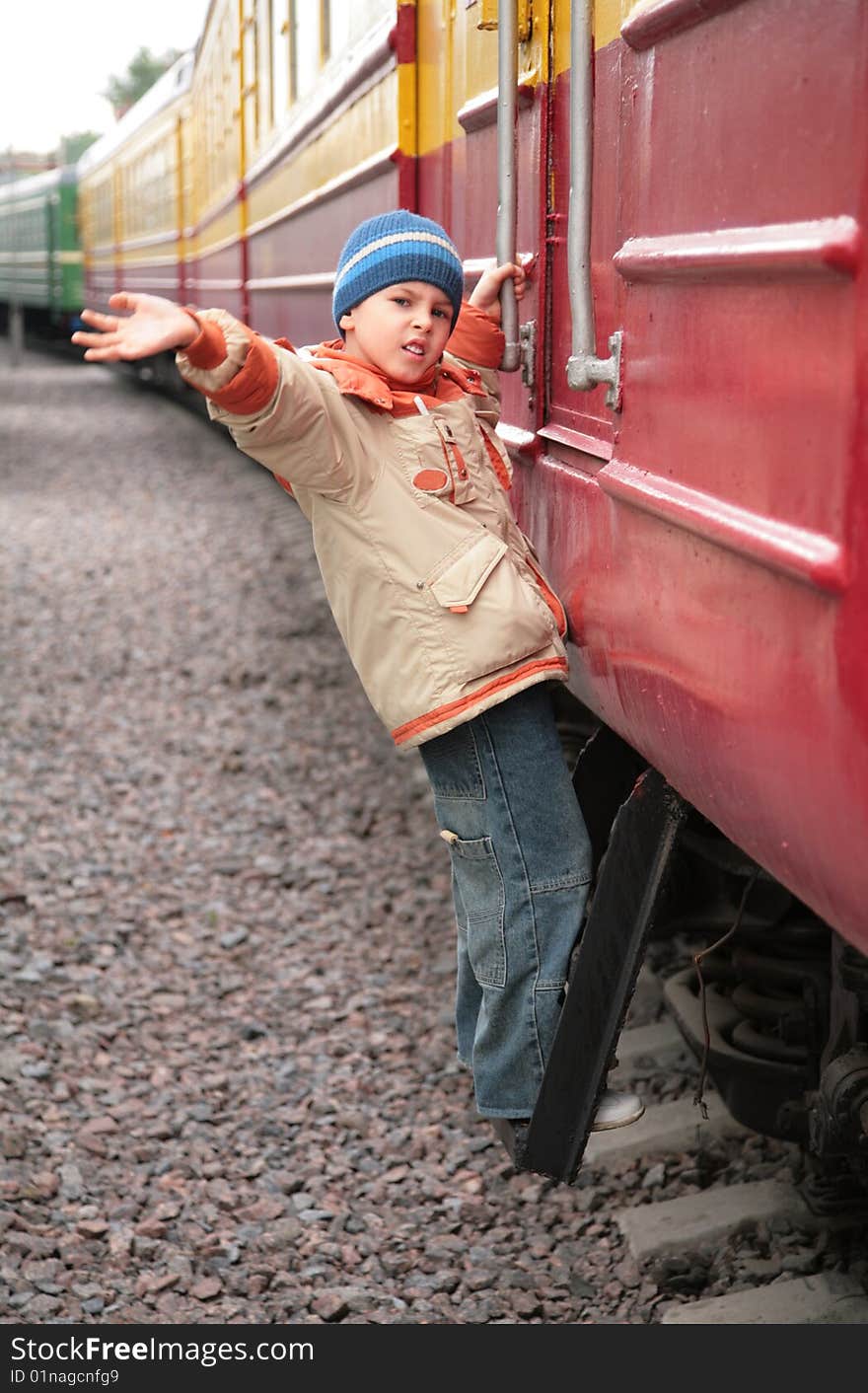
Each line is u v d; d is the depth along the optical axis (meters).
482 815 2.13
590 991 2.09
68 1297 2.76
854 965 2.24
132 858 4.99
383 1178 3.19
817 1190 2.85
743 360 1.50
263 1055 3.73
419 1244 2.96
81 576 9.60
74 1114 3.41
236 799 5.55
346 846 5.07
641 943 2.07
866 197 1.24
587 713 3.57
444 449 2.07
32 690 7.05
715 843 2.75
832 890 1.46
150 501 12.64
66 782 5.75
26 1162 3.19
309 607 8.54
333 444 1.96
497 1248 2.92
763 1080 2.82
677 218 1.71
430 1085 3.56
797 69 1.37
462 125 2.95
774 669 1.45
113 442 16.67
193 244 13.53
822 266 1.28
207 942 4.37
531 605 2.06
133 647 7.80
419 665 2.05
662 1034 3.57
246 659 7.49
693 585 1.67
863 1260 2.70
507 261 2.35
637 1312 2.69
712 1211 2.89
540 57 2.33
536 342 2.42
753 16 1.47
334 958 4.25
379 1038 3.79
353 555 2.06
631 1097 2.20
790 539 1.38
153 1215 3.04
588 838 2.16
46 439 16.89
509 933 2.13
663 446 1.76
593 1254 2.88
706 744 1.69
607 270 2.03
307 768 5.87
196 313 1.78
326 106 5.26
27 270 33.56
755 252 1.41
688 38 1.66
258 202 8.20
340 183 4.87
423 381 2.16
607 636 2.06
